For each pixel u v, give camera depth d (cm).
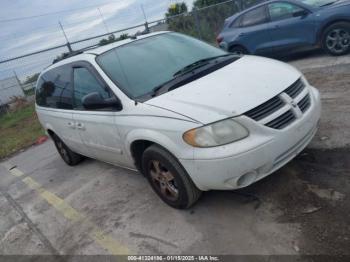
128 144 363
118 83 379
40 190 547
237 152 282
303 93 333
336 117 455
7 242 418
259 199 335
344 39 742
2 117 1448
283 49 843
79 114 446
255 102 297
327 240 267
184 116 302
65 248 367
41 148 823
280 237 284
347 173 334
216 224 322
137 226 361
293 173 356
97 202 440
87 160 607
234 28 934
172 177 340
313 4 784
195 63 397
